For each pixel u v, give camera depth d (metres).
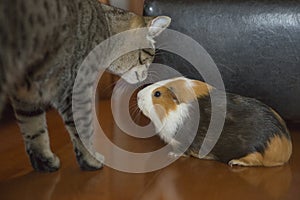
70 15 1.63
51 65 1.59
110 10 1.94
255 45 2.03
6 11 1.29
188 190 1.70
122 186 1.71
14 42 1.34
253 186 1.72
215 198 1.64
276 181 1.75
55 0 1.54
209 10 2.04
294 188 1.71
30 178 1.76
